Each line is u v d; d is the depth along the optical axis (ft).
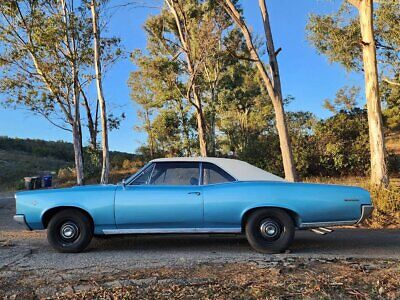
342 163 76.02
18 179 143.02
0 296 15.67
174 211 23.12
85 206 23.31
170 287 15.98
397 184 53.57
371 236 29.76
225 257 21.58
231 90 131.95
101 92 84.28
